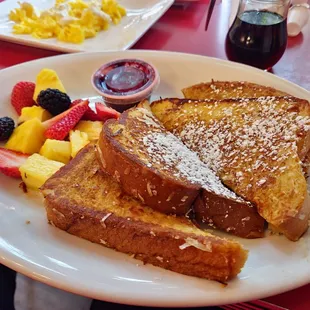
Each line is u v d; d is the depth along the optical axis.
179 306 0.17
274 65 0.35
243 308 0.18
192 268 0.18
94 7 0.41
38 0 0.45
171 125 0.27
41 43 0.37
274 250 0.20
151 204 0.21
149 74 0.32
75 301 0.22
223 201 0.20
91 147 0.25
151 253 0.19
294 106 0.25
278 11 0.32
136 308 0.20
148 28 0.40
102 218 0.20
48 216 0.21
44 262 0.19
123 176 0.21
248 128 0.25
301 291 0.18
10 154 0.27
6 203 0.24
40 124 0.28
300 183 0.20
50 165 0.25
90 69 0.34
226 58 0.37
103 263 0.19
